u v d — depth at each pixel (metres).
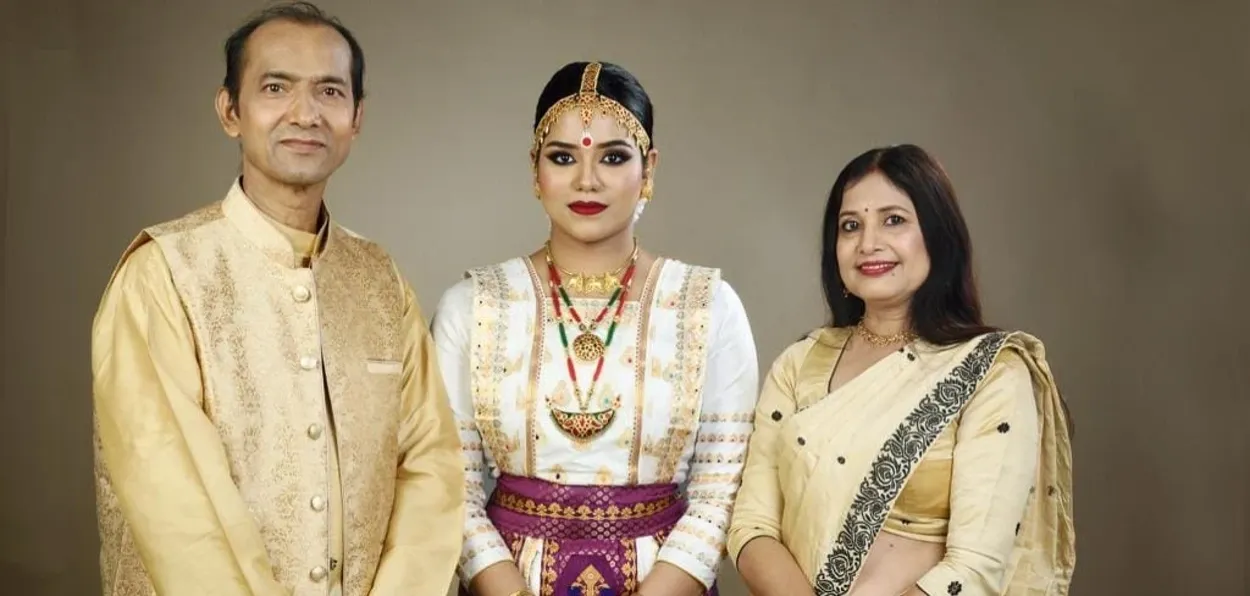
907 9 4.65
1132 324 4.48
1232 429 4.39
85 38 4.48
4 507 4.31
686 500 2.65
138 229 4.47
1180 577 4.40
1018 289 4.54
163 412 1.93
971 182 4.59
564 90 2.53
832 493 2.31
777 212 4.67
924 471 2.28
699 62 4.68
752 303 4.66
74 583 4.34
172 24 4.54
